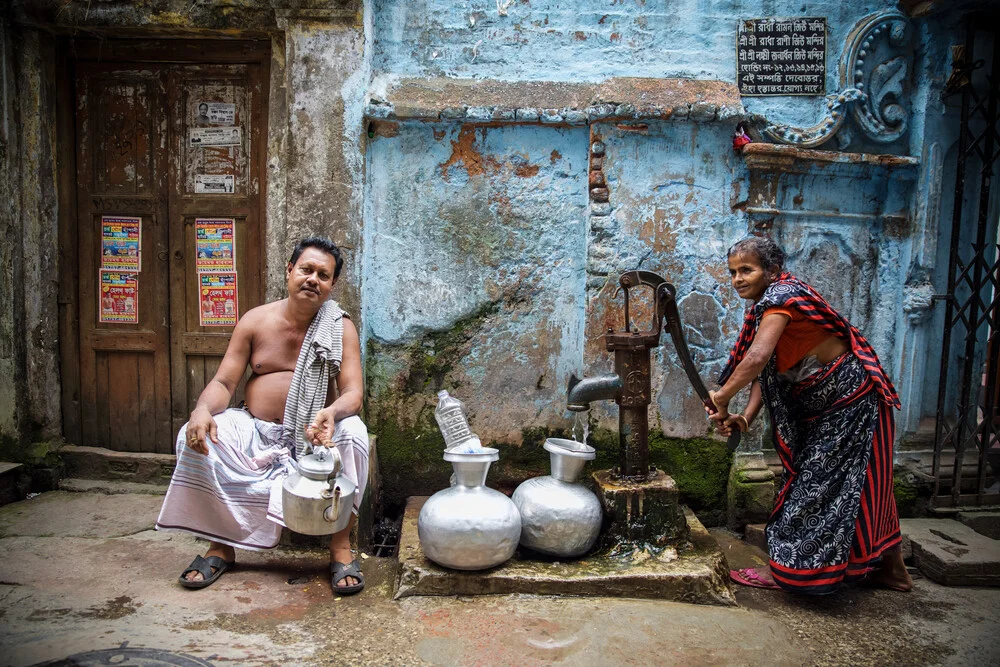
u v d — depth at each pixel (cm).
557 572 275
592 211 351
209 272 368
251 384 296
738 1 363
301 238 339
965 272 349
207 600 259
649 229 354
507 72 362
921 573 312
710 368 360
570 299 362
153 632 234
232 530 276
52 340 367
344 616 254
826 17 364
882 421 280
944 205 365
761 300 277
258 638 236
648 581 272
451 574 270
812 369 279
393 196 356
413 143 354
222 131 363
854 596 286
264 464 279
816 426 280
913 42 362
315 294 285
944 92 354
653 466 329
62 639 227
